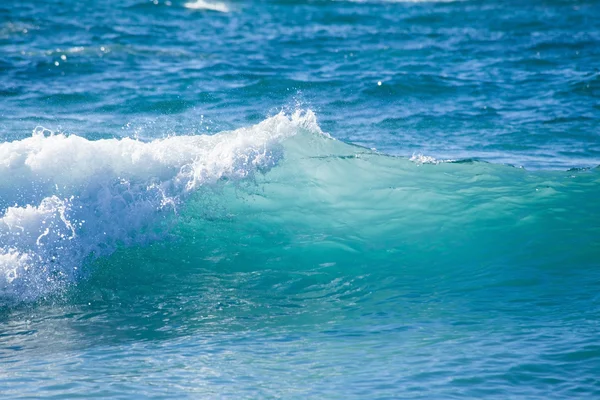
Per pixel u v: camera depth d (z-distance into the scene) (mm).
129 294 24609
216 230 28406
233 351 19188
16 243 26297
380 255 26859
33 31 83750
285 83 59844
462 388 16047
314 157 32594
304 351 18938
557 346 18234
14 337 21359
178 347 19766
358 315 21938
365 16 102688
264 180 30953
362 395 15898
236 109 51594
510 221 28875
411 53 74875
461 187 31797
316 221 29172
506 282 24078
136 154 29891
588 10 104562
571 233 27781
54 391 16500
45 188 28453
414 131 46438
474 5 111562
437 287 24094
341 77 62719
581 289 23062
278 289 24625
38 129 44156
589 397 15492
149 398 16016
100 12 100938
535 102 54438
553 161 39500
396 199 30578
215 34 86750
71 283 25328
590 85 59000
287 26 94188
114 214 28203
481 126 47750
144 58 69562
